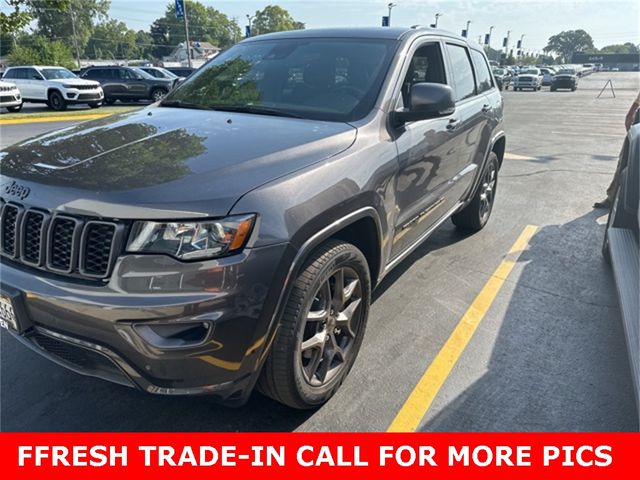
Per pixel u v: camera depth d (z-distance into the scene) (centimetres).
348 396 289
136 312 208
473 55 488
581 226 580
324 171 252
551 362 323
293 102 326
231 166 233
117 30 11519
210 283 210
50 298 221
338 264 259
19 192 236
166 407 283
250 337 221
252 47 395
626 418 276
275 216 223
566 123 1672
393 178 304
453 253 496
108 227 213
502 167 905
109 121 316
